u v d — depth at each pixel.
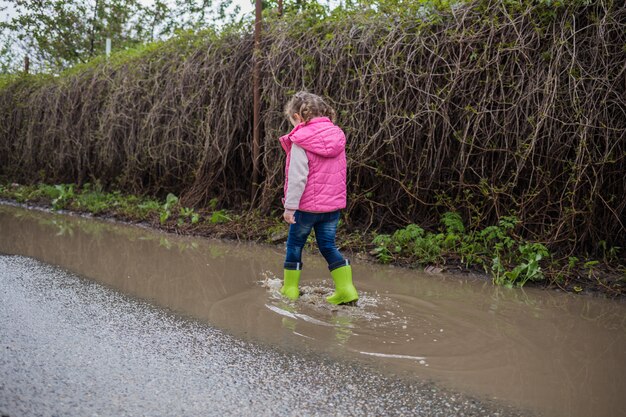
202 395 2.07
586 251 4.41
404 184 5.23
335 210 3.47
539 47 4.53
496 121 4.62
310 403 2.05
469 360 2.52
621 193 4.32
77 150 8.94
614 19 4.23
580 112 4.24
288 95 5.99
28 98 10.05
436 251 4.61
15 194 8.88
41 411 1.88
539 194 4.54
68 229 6.13
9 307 3.07
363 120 5.33
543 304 3.50
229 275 4.12
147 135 7.65
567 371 2.42
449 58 4.96
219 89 6.73
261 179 6.54
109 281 3.83
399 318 3.13
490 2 4.80
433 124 4.92
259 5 6.40
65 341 2.57
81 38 15.13
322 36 5.89
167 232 6.20
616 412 2.04
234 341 2.68
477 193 4.89
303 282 3.96
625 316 3.29
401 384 2.24
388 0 5.57
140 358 2.41
